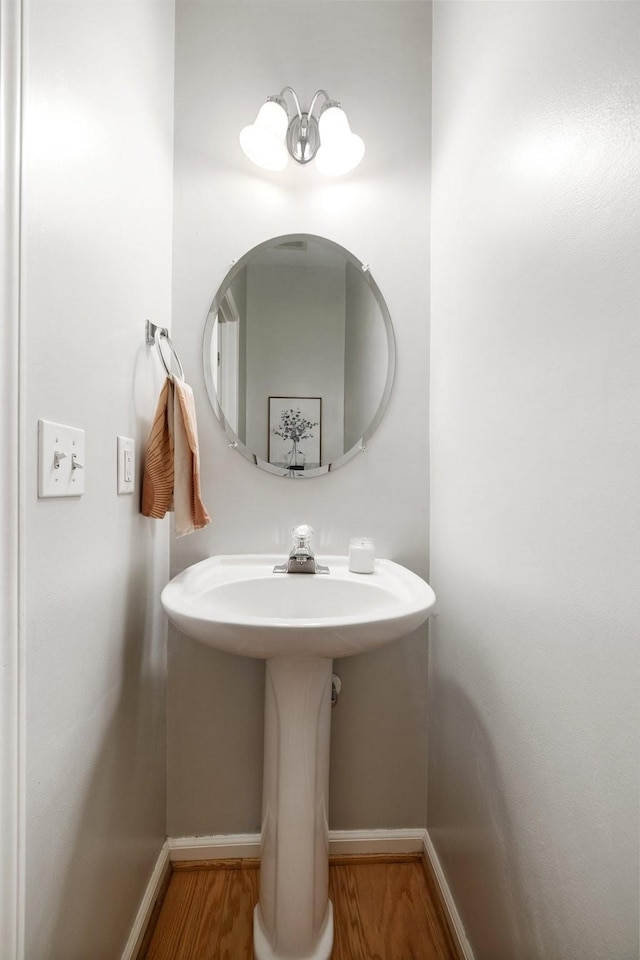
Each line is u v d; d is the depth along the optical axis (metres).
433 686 1.23
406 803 1.26
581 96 0.59
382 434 1.28
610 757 0.53
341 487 1.27
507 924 0.77
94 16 0.76
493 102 0.87
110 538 0.84
